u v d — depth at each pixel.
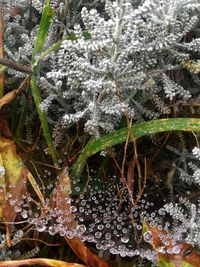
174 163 0.20
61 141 0.20
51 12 0.19
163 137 0.20
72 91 0.19
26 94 0.20
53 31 0.21
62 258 0.17
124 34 0.19
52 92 0.19
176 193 0.20
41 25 0.19
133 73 0.18
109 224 0.17
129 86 0.18
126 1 0.19
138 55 0.19
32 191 0.18
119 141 0.18
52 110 0.20
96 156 0.20
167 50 0.19
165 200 0.19
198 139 0.20
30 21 0.22
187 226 0.16
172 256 0.15
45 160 0.20
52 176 0.19
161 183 0.20
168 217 0.18
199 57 0.21
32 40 0.20
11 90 0.21
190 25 0.19
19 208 0.16
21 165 0.17
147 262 0.17
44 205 0.17
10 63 0.18
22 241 0.17
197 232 0.16
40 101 0.19
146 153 0.20
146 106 0.20
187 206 0.18
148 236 0.16
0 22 0.20
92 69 0.17
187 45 0.19
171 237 0.16
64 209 0.16
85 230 0.16
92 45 0.17
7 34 0.21
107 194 0.19
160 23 0.18
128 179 0.18
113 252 0.16
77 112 0.18
